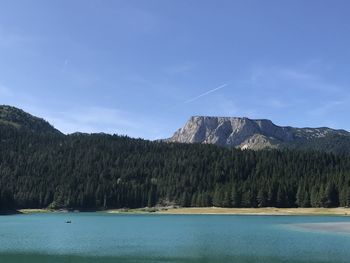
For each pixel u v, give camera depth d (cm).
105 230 10488
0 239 8294
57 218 17038
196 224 12512
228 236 8588
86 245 7300
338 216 17175
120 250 6669
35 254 6344
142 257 6000
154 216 18662
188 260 5747
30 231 10275
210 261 5653
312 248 6681
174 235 8956
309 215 18000
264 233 9206
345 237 8200
